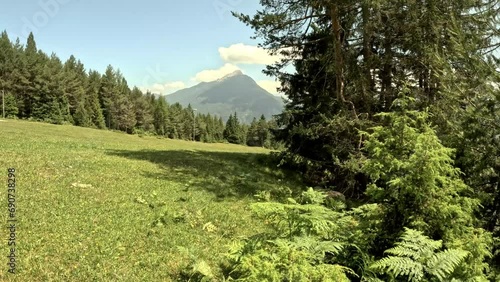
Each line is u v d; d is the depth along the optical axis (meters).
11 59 69.50
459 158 6.22
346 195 14.86
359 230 5.18
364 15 12.99
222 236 7.97
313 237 4.98
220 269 6.18
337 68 14.55
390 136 5.14
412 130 5.04
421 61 13.06
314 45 17.89
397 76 14.05
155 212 8.96
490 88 6.80
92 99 85.25
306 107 18.27
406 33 13.54
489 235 4.97
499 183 6.24
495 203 6.13
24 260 5.63
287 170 19.92
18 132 27.16
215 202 11.05
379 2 12.34
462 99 7.68
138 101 93.31
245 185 14.20
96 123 80.06
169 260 6.39
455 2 11.41
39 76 69.50
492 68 7.16
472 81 7.46
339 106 15.22
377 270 4.46
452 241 4.55
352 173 13.88
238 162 20.64
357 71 14.19
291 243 4.61
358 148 13.89
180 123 106.00
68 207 8.46
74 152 17.80
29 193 9.16
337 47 14.35
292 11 15.30
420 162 4.66
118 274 5.63
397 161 4.84
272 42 17.14
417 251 4.17
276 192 13.72
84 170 13.04
